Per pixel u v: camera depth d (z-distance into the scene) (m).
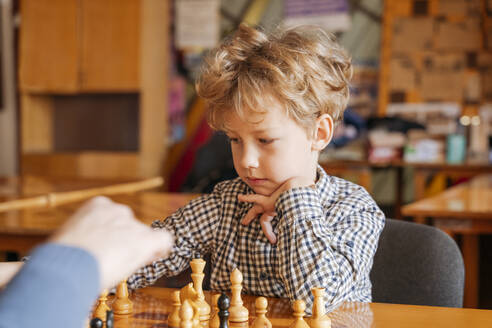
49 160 5.01
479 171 4.14
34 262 0.33
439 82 4.78
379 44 4.89
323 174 1.00
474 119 4.71
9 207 1.84
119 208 0.41
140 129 4.84
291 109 0.85
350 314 0.72
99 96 5.28
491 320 0.69
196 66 5.25
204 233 0.99
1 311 0.30
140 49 4.73
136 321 0.68
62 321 0.31
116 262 0.36
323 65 0.92
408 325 0.66
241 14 5.14
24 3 4.96
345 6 4.91
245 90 0.83
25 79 5.01
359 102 4.92
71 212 1.74
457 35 4.75
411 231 1.09
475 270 2.05
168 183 5.33
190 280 0.99
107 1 4.79
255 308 0.74
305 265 0.82
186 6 5.24
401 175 4.52
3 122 5.82
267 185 0.90
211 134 5.27
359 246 0.88
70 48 4.89
